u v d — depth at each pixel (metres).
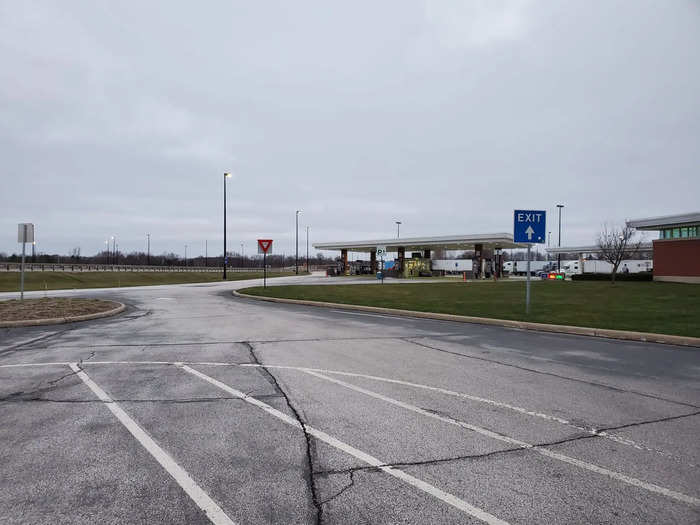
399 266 55.56
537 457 3.71
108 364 7.05
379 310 15.02
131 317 13.42
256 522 2.78
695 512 2.90
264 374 6.42
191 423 4.45
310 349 8.36
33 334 10.13
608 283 31.97
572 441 4.04
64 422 4.46
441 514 2.87
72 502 2.99
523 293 21.62
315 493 3.13
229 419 4.56
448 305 15.86
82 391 5.55
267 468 3.50
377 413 4.76
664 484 3.27
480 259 50.00
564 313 13.10
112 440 4.02
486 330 10.89
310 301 17.92
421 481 3.30
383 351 8.18
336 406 4.98
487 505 2.98
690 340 8.88
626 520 2.80
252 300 20.12
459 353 8.02
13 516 2.82
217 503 2.99
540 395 5.43
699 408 4.99
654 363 7.24
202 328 11.12
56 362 7.20
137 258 140.12
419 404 5.07
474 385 5.87
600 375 6.43
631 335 9.60
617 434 4.21
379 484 3.25
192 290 27.80
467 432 4.24
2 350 8.23
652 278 35.19
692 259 31.30
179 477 3.34
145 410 4.83
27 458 3.64
